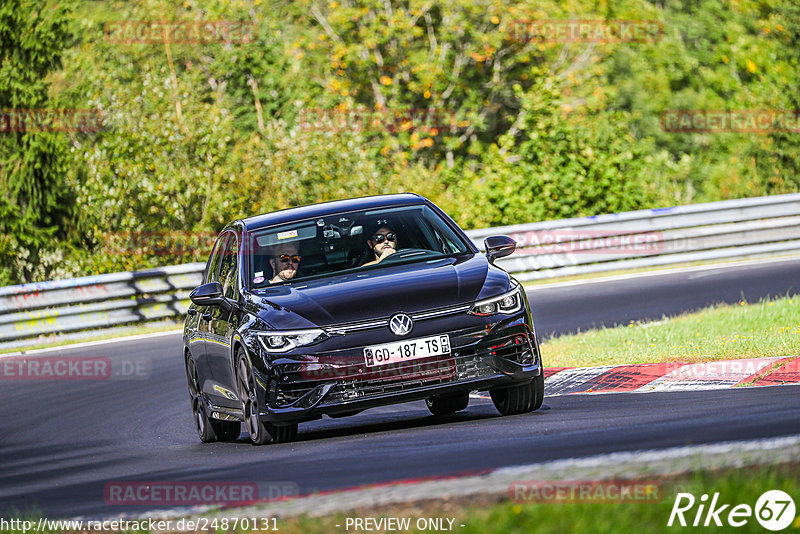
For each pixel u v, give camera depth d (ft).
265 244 98.17
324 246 97.09
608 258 232.73
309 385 83.51
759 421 70.08
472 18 396.78
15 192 323.16
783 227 235.61
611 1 424.05
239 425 106.22
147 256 285.43
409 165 368.48
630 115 419.95
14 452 111.55
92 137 331.36
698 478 50.60
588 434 73.10
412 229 98.48
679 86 437.99
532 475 55.83
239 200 288.51
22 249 320.70
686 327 132.26
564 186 280.31
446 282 87.56
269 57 383.45
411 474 64.18
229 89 388.16
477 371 84.43
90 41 348.18
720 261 233.35
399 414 111.96
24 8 331.57
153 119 294.05
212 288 96.48
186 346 111.45
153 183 282.15
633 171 289.94
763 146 350.84
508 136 300.81
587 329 157.07
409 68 400.67
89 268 289.53
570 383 112.68
